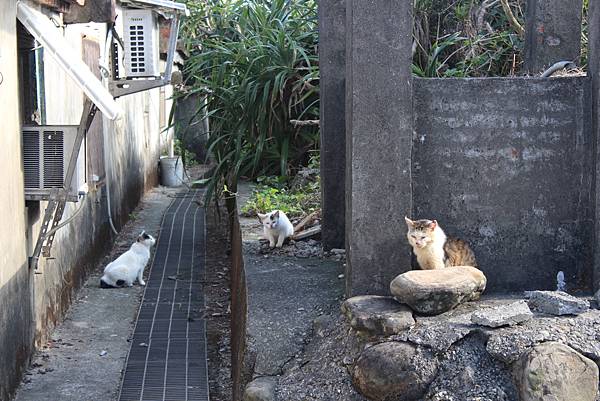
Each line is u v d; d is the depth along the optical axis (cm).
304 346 549
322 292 604
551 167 559
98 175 920
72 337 730
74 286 822
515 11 877
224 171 976
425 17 864
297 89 912
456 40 827
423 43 865
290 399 510
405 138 548
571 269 566
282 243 712
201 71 1032
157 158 1614
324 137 703
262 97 920
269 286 615
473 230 563
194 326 768
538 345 473
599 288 546
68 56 603
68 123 794
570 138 557
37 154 639
